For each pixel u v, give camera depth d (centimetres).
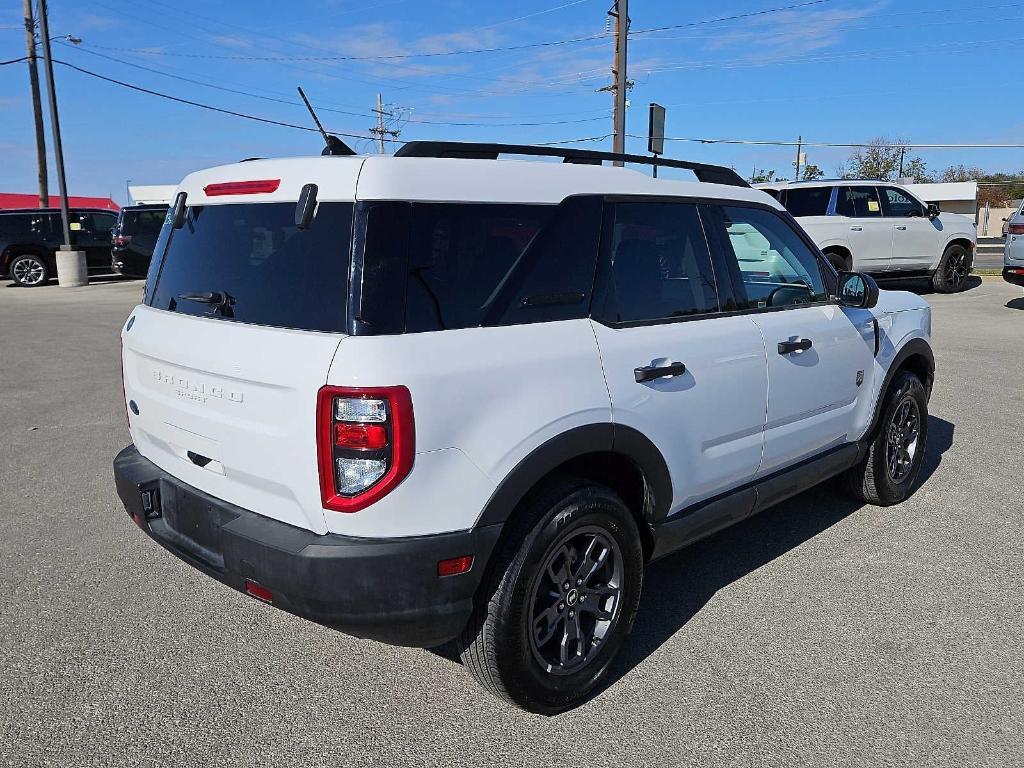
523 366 277
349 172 265
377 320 253
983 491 526
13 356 1060
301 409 256
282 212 281
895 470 498
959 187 5759
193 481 308
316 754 278
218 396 284
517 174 298
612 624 316
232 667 331
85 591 395
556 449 283
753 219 399
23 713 299
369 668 332
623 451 308
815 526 476
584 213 312
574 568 304
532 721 297
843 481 503
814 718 296
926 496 520
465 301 272
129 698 309
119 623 365
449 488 260
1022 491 525
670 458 331
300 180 276
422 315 261
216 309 297
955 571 414
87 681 320
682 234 354
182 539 311
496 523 271
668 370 323
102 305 1697
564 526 287
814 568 420
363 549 253
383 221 259
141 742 284
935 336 1100
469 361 264
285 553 259
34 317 1488
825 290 433
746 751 279
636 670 329
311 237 269
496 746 282
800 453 416
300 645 349
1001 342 1049
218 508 291
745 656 338
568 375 290
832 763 272
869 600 385
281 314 272
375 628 259
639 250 332
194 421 297
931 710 300
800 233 426
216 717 298
